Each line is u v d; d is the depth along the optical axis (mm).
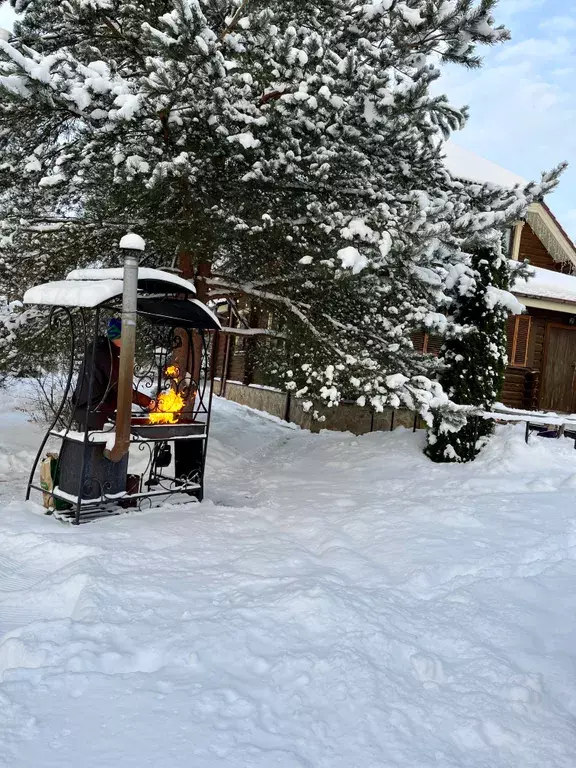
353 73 6637
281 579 4109
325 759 2393
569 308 15680
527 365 17000
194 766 2275
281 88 7180
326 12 7766
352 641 3285
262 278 9070
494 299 8969
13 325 8609
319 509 6414
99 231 8094
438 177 8219
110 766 2260
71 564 4184
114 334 6176
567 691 3047
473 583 4316
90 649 3057
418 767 2404
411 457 9172
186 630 3316
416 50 7273
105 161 7000
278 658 3066
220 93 6355
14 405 12891
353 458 9594
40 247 7996
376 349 8422
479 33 6578
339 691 2846
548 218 17781
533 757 2533
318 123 6848
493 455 8664
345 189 7457
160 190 6910
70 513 5719
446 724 2719
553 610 3967
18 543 4695
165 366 7734
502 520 5867
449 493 7145
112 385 5859
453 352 9250
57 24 8109
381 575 4410
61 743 2385
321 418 8984
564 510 6203
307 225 7727
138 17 7344
